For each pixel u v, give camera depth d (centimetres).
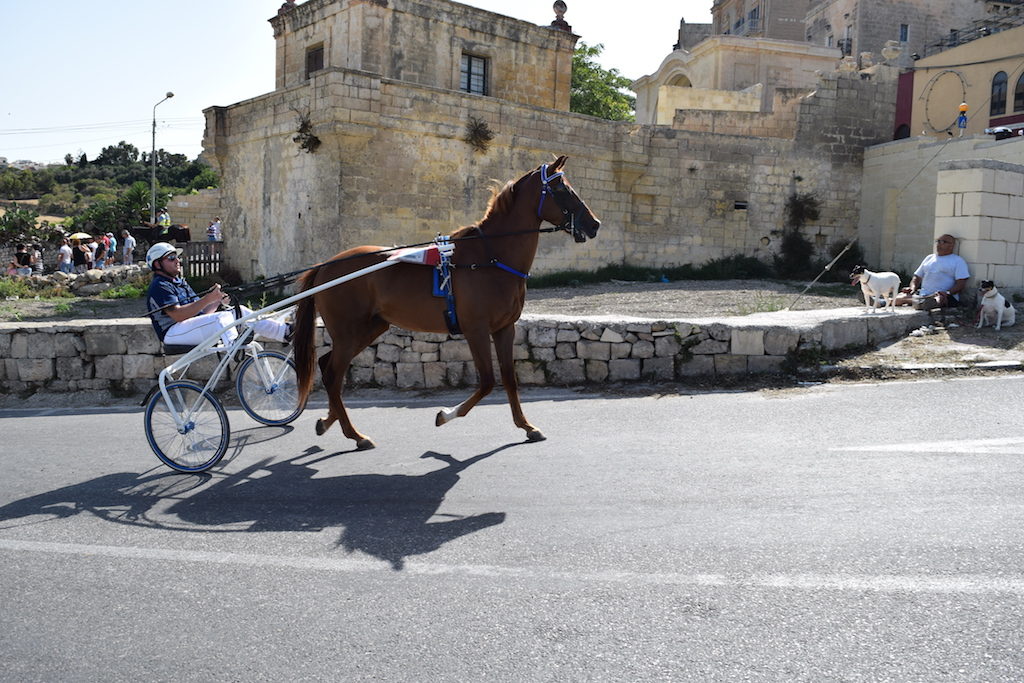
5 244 3472
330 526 533
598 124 2541
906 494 539
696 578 425
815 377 980
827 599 396
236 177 2623
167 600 427
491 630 380
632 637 368
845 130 2856
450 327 717
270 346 1030
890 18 4806
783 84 3478
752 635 365
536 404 912
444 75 2677
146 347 1047
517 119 2366
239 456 732
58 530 543
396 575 448
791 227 2822
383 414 893
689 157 2695
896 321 1156
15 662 367
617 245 2628
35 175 9162
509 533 504
